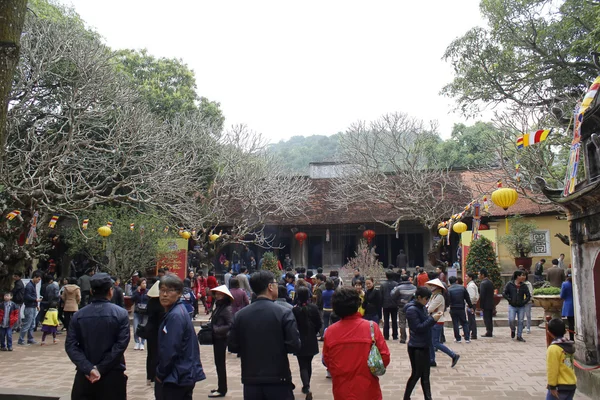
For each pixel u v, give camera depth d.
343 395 4.32
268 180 25.75
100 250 18.41
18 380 8.71
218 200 23.58
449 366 9.50
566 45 18.97
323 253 28.81
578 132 6.93
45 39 16.94
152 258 18.66
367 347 4.36
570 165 7.21
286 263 26.22
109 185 20.44
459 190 26.06
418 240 28.34
